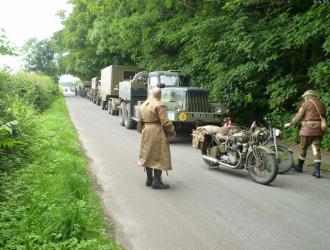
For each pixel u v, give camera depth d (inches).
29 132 404.2
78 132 585.9
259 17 582.9
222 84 592.7
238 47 535.5
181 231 217.3
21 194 238.7
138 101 619.2
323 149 474.0
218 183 318.3
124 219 234.1
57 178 279.7
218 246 198.7
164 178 332.2
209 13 671.8
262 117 652.7
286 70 573.9
